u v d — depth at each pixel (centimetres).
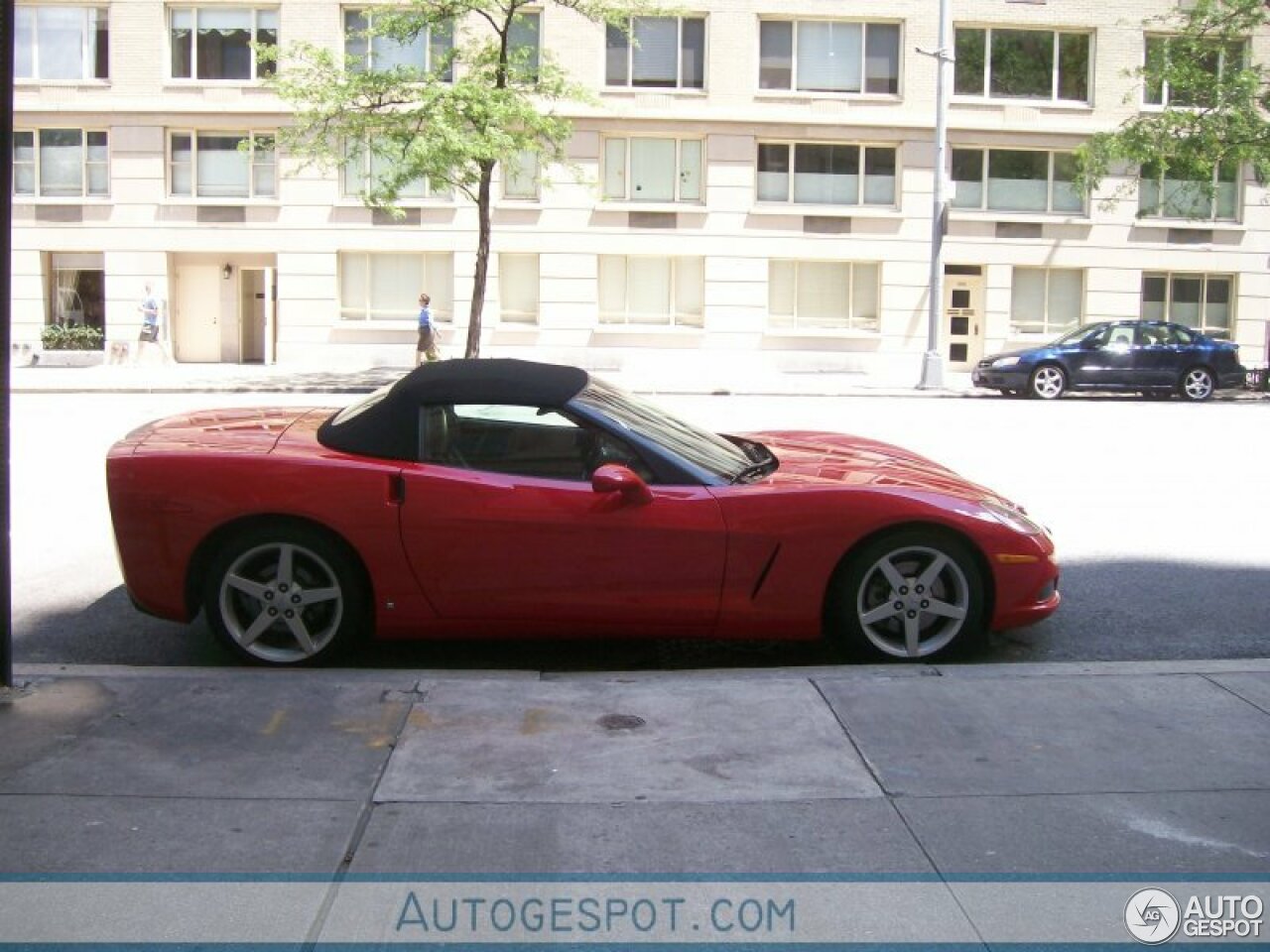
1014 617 566
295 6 2827
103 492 1031
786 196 2914
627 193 2889
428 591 547
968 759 440
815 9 2848
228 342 2989
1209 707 492
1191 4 2906
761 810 400
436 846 375
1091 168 2653
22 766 429
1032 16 2888
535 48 2553
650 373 2830
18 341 2914
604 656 598
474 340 2473
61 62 2875
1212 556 809
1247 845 379
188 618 559
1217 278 3023
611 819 393
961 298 2962
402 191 2859
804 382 2670
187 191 2903
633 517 543
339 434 569
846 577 555
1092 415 1877
